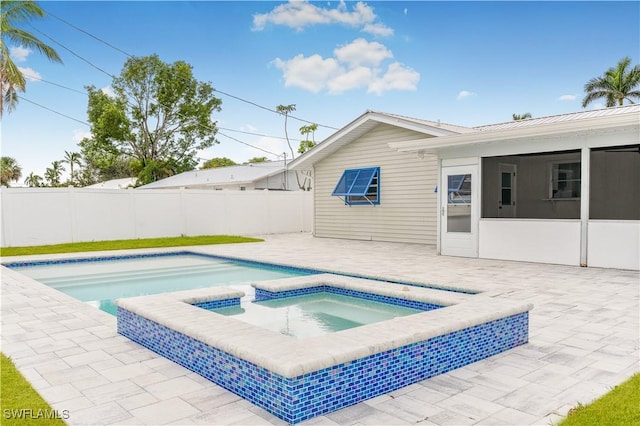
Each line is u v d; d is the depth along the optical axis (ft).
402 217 46.50
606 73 103.60
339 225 53.47
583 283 23.47
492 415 9.32
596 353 13.15
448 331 11.97
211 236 54.70
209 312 14.20
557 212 41.16
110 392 10.68
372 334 11.20
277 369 9.21
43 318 18.01
